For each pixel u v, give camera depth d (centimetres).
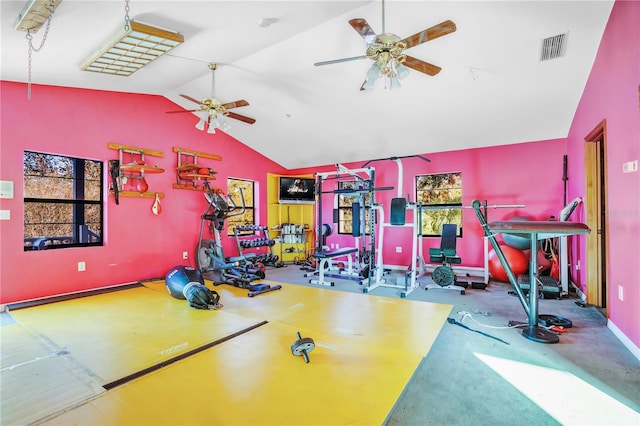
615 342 292
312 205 823
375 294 469
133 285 513
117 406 194
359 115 567
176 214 598
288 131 670
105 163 503
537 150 558
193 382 220
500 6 320
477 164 610
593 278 410
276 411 187
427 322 342
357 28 273
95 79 433
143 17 276
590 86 390
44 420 181
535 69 401
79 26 269
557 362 254
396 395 204
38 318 358
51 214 460
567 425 179
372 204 536
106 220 500
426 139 608
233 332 312
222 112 470
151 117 559
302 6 315
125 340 295
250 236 752
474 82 439
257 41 385
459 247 631
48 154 454
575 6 311
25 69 363
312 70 462
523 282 475
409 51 389
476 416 186
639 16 251
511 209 578
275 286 504
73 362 252
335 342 287
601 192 406
